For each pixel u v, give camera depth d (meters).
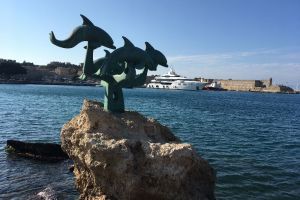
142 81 19.16
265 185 21.59
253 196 19.86
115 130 16.88
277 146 34.66
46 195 19.67
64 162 25.81
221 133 42.00
